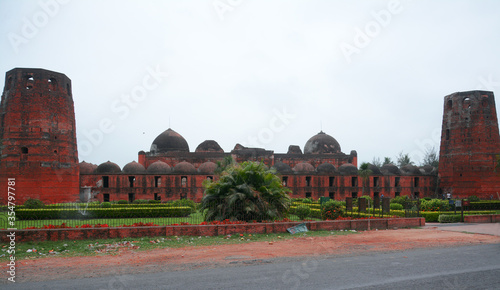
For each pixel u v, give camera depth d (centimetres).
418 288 671
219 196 1581
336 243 1164
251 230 1367
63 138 3231
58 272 784
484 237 1309
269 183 1623
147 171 4069
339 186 4553
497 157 4056
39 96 3119
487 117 4262
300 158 5172
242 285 682
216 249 1054
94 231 1220
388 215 1827
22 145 3048
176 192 4091
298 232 1393
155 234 1276
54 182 3119
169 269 809
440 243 1170
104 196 4003
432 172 4894
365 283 698
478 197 4116
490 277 750
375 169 4684
